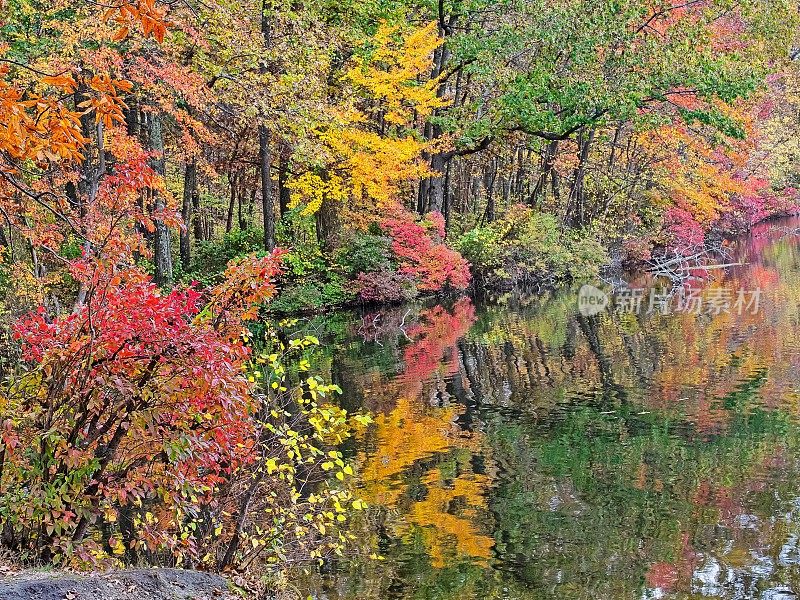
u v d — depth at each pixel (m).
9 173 7.52
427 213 30.14
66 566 5.68
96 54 12.77
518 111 27.05
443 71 30.45
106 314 6.02
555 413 13.55
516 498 9.72
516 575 7.69
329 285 26.89
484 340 20.72
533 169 42.25
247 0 19.30
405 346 20.16
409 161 29.33
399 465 10.98
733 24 29.78
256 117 18.86
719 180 39.41
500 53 27.75
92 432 6.04
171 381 5.79
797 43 42.22
